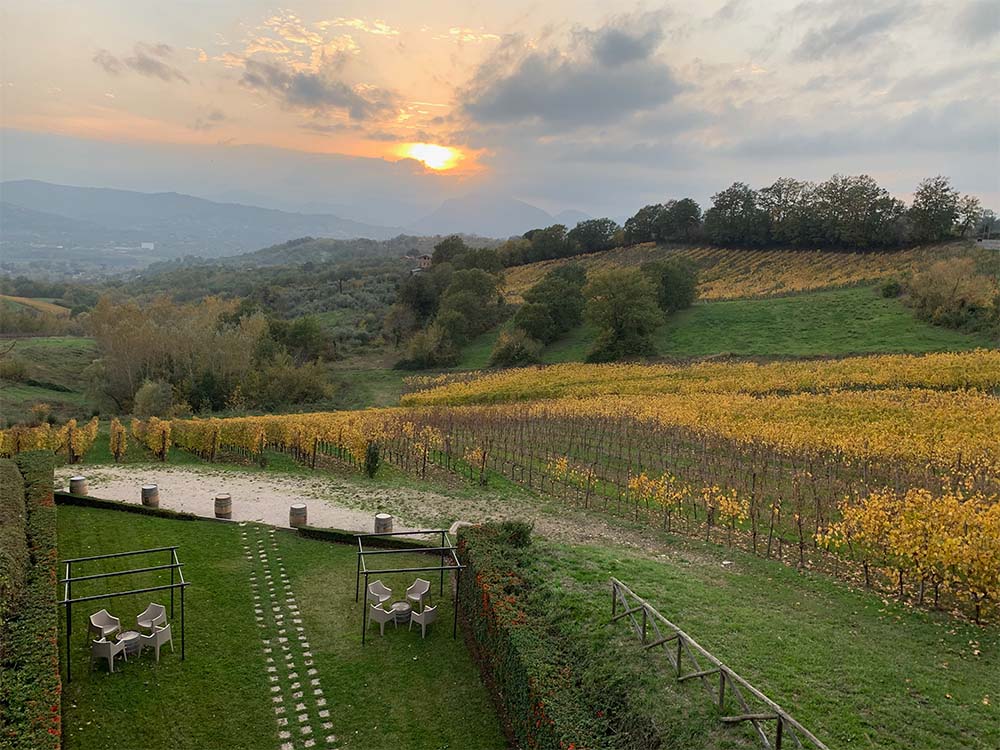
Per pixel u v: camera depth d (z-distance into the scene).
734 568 23.34
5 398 70.50
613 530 28.31
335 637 19.78
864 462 34.56
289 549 26.23
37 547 20.67
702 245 139.25
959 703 14.10
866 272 103.06
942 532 19.45
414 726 15.90
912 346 68.50
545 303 96.38
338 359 104.25
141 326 75.38
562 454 43.66
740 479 35.16
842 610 19.38
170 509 30.31
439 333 96.38
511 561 20.03
